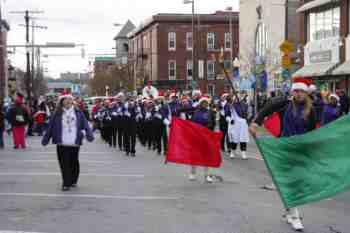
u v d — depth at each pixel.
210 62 74.31
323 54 38.75
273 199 10.90
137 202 10.59
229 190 11.98
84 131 12.24
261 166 16.50
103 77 95.50
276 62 46.69
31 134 32.97
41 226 8.56
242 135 18.61
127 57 98.38
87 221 8.92
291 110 8.67
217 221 8.91
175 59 75.00
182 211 9.73
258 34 53.47
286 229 8.35
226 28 74.88
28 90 58.28
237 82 41.44
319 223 8.77
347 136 8.16
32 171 15.27
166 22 75.06
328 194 8.08
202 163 13.10
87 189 12.12
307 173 8.17
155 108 20.42
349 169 8.09
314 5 39.38
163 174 14.64
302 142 8.20
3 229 8.34
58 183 13.02
